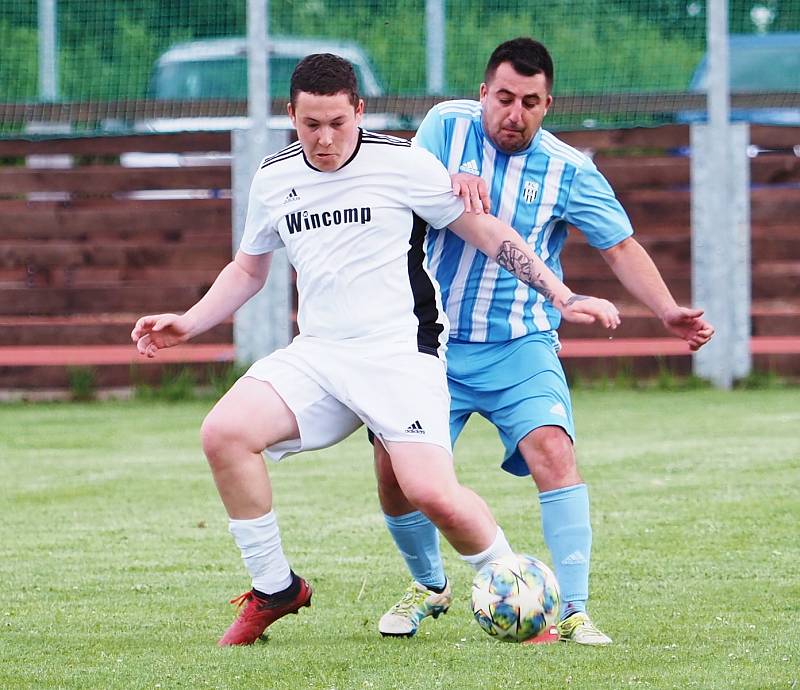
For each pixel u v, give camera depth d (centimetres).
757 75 5494
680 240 4647
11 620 1797
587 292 4678
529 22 5141
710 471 2959
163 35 5131
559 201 1791
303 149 1631
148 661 1556
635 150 4875
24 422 4034
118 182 4609
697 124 4584
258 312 4512
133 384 4591
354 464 3216
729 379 4616
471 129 1797
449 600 1780
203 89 5138
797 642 1603
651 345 5119
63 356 5084
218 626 1762
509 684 1414
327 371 1652
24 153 4597
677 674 1448
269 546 1656
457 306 1791
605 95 4691
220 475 1644
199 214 4609
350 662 1538
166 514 2623
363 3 5247
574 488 1711
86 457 3356
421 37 5234
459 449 3397
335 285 1658
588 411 4044
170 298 4591
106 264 4638
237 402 1653
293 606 1670
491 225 1680
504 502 2684
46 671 1511
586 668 1482
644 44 5109
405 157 1655
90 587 2008
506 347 1784
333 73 1586
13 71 5125
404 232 1666
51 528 2492
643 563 2114
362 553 2248
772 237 4688
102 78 5100
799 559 2125
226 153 4575
